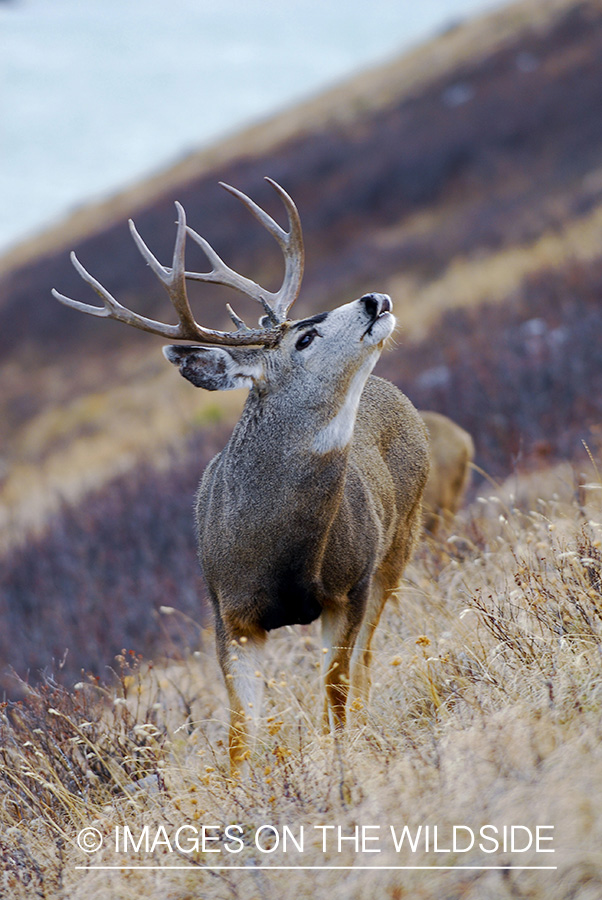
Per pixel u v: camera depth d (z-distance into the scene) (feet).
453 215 351.05
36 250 531.91
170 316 390.01
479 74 449.89
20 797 58.90
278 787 50.98
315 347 61.62
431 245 326.65
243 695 61.46
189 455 186.29
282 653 80.07
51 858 52.31
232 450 62.90
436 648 63.26
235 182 459.73
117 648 112.16
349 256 354.13
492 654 56.24
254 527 61.21
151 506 157.58
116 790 61.82
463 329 211.00
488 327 200.34
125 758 61.87
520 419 131.95
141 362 365.61
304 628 83.87
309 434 60.95
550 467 114.11
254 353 61.52
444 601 72.69
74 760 63.16
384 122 453.99
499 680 53.52
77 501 192.34
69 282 444.55
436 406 149.59
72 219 556.51
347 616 64.59
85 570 140.05
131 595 125.90
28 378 396.78
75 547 150.20
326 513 61.00
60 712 66.28
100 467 254.68
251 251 399.03
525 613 58.90
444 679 56.59
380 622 77.56
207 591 66.49
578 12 459.73
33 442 335.88
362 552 64.39
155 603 121.49
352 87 529.45
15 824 56.59
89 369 387.34
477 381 151.23
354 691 65.46
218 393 277.44
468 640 59.62
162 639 111.14
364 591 65.21
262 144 503.61
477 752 45.60
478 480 124.57
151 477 176.55
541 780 42.14
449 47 505.25
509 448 124.98
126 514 157.69
